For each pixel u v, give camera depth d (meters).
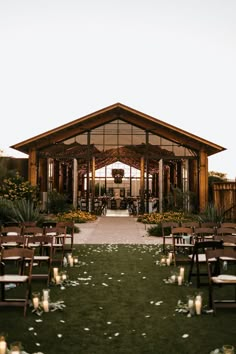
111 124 23.62
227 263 9.59
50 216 20.86
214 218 14.84
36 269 9.11
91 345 4.77
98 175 32.28
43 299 6.07
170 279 7.88
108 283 7.79
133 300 6.64
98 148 23.66
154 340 4.92
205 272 8.78
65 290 7.27
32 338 4.98
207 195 22.59
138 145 23.50
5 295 6.95
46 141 23.20
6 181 20.14
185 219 18.64
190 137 22.59
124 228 17.86
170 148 23.38
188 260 9.41
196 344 4.80
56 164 26.36
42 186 23.73
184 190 23.81
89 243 13.26
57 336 5.04
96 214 25.34
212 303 6.09
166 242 13.45
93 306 6.30
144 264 9.67
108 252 11.38
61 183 27.81
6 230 9.37
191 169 23.78
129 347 4.71
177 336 5.05
